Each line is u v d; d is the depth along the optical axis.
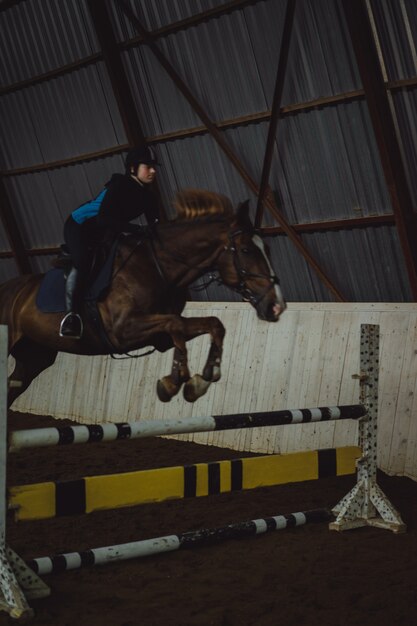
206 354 8.21
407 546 4.48
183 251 4.69
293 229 7.88
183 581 3.87
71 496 3.76
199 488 4.22
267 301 4.44
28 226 11.41
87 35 8.80
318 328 7.30
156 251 4.74
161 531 4.82
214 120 8.09
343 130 7.04
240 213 4.57
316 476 4.78
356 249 7.57
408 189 6.84
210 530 4.32
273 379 7.54
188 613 3.42
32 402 10.38
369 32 6.36
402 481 6.07
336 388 6.94
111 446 7.98
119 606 3.52
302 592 3.71
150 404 8.66
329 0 6.55
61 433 3.67
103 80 8.95
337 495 5.76
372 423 5.00
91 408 9.40
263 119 7.59
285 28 6.84
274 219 8.15
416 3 6.08
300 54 7.02
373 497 4.95
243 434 7.72
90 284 4.75
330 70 6.90
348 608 3.49
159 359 8.74
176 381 4.43
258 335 7.86
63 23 8.99
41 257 11.52
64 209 10.69
